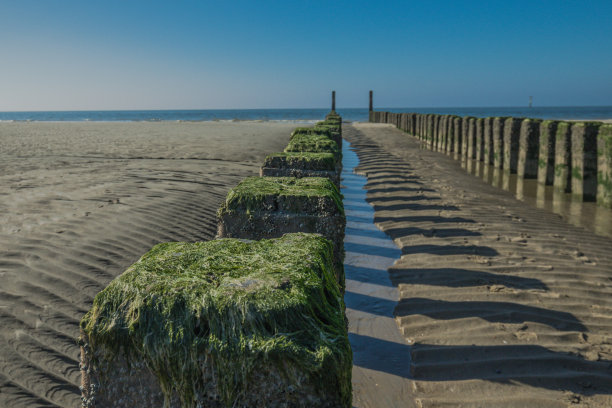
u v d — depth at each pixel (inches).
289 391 50.7
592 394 107.0
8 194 244.5
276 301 55.1
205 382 53.4
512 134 487.8
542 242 221.9
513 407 102.3
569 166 374.3
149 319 55.9
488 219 264.2
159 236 187.9
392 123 1501.0
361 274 181.0
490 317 143.6
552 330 135.8
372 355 123.6
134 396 57.1
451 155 682.2
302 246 75.7
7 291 128.0
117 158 452.8
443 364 119.0
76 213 207.6
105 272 147.6
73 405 91.5
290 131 962.7
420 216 267.9
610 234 242.8
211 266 65.7
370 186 375.9
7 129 983.6
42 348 106.9
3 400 90.3
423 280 174.2
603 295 161.5
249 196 125.2
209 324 54.6
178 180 315.9
